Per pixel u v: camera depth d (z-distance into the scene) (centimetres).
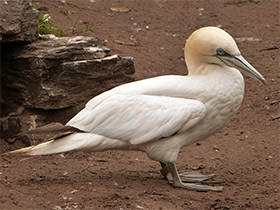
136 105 983
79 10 1806
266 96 1451
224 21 1952
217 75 1005
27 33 1253
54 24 1625
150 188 998
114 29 1753
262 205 927
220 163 1141
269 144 1208
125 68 1340
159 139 989
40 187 976
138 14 1909
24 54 1241
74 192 953
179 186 1010
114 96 995
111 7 1917
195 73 1023
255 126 1320
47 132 976
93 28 1705
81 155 1173
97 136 983
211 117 998
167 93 994
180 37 1805
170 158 1000
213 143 1255
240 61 1005
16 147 1193
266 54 1695
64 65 1235
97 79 1290
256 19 1980
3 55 1262
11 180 1004
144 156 1202
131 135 977
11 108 1265
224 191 999
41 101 1229
